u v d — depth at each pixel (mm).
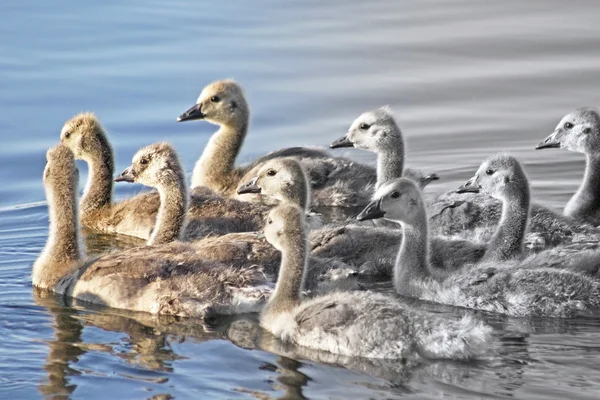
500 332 14586
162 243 17297
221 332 14617
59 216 16609
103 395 12812
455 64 28328
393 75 27609
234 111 22312
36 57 27594
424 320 13531
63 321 15023
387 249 17266
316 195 20875
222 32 30422
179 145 23859
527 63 28312
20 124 24016
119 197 21656
